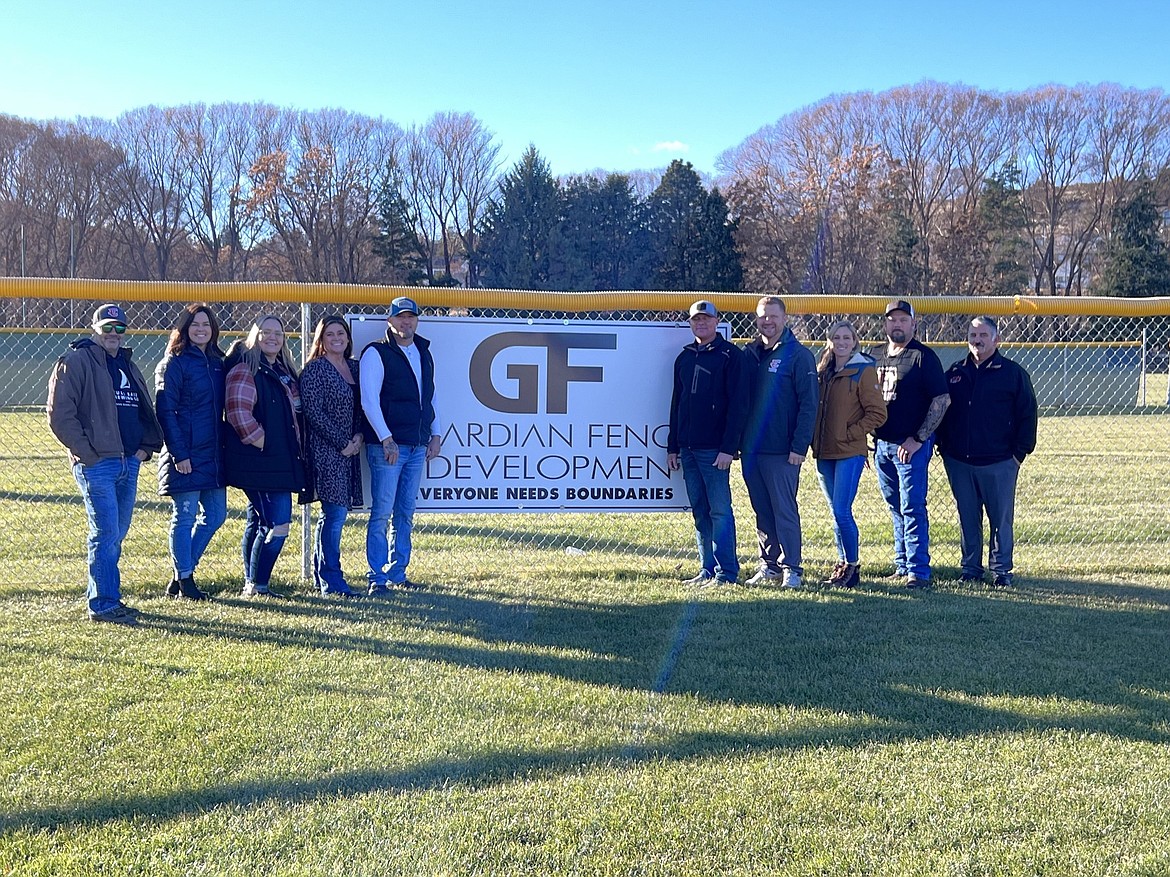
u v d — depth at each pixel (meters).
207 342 5.89
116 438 5.46
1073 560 7.39
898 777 3.45
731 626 5.43
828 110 52.03
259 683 4.43
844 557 6.47
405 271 49.75
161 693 4.28
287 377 6.05
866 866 2.87
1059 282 56.38
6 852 2.92
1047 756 3.64
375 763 3.56
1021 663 4.76
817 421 6.49
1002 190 49.75
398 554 6.41
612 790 3.34
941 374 6.36
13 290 5.86
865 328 13.40
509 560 7.36
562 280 50.72
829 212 47.31
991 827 3.10
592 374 6.66
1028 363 21.75
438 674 4.58
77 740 3.75
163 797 3.28
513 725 3.94
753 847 2.97
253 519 6.14
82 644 5.02
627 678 4.53
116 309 5.45
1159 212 47.06
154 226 52.12
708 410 6.35
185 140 52.22
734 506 9.98
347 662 4.74
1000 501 6.52
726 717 4.04
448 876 2.81
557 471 6.67
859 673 4.61
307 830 3.06
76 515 9.23
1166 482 11.74
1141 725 3.94
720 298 6.69
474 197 54.69
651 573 6.89
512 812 3.18
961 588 6.42
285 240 52.16
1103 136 53.16
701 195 47.31
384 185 50.47
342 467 6.07
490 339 6.55
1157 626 5.46
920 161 52.94
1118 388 21.77
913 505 6.48
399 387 6.12
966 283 46.84
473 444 6.57
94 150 49.84
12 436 15.91
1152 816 3.16
